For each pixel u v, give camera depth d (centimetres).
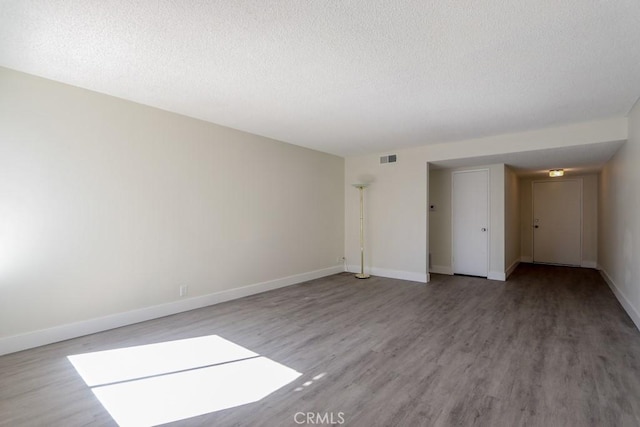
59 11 190
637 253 345
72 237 309
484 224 604
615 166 473
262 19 199
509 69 266
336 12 191
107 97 330
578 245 735
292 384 229
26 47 235
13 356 270
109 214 333
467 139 511
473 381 232
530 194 787
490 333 325
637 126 341
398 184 599
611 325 346
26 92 281
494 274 589
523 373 243
